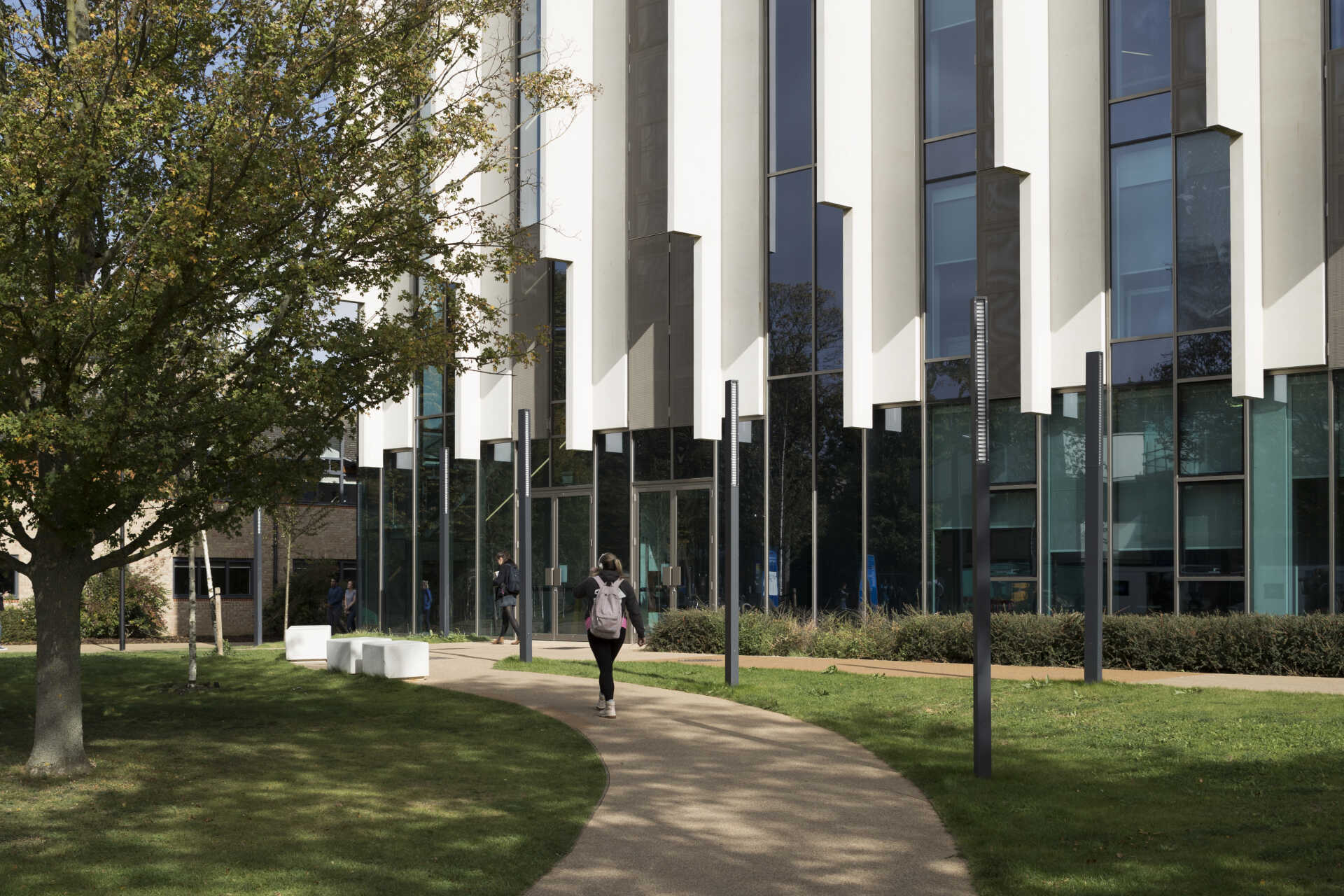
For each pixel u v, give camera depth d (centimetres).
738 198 2461
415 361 1168
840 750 1131
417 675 1858
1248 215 1844
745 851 772
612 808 907
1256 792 866
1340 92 1820
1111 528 1991
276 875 729
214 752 1180
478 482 3041
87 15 1100
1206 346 1912
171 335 1098
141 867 750
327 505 3017
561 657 2200
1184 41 1933
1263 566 1861
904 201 2233
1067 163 2053
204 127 1054
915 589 2198
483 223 1276
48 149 954
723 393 2470
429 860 765
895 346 2234
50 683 1079
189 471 1183
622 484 2703
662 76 2612
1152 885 659
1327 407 1830
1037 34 2055
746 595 2436
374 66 1136
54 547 1086
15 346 984
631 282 2661
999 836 787
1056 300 2059
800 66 2400
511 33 2662
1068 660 1808
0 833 846
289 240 1097
